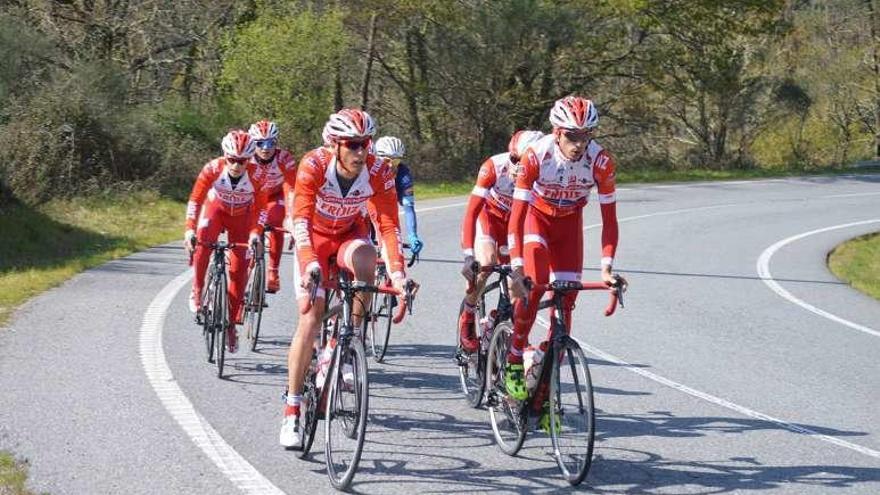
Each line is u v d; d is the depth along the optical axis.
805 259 16.23
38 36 20.59
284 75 25.06
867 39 42.19
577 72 32.97
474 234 7.03
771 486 5.43
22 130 19.20
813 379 8.13
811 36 43.66
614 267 14.45
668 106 39.12
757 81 38.53
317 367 5.61
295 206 5.59
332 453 5.27
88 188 19.34
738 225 20.53
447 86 30.88
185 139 22.84
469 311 6.99
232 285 7.80
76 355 7.74
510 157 6.62
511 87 31.11
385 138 8.34
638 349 9.07
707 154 38.72
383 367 7.96
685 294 12.35
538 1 29.64
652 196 25.95
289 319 9.75
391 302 8.06
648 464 5.76
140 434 5.91
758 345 9.45
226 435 5.97
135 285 11.12
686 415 6.89
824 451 6.12
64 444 5.66
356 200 5.72
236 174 8.05
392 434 6.18
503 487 5.28
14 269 11.92
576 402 5.34
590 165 5.84
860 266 16.34
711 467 5.74
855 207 24.83
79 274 11.83
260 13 26.69
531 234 6.04
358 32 31.47
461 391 7.29
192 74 28.25
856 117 43.16
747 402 7.31
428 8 29.59
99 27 24.62
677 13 31.39
